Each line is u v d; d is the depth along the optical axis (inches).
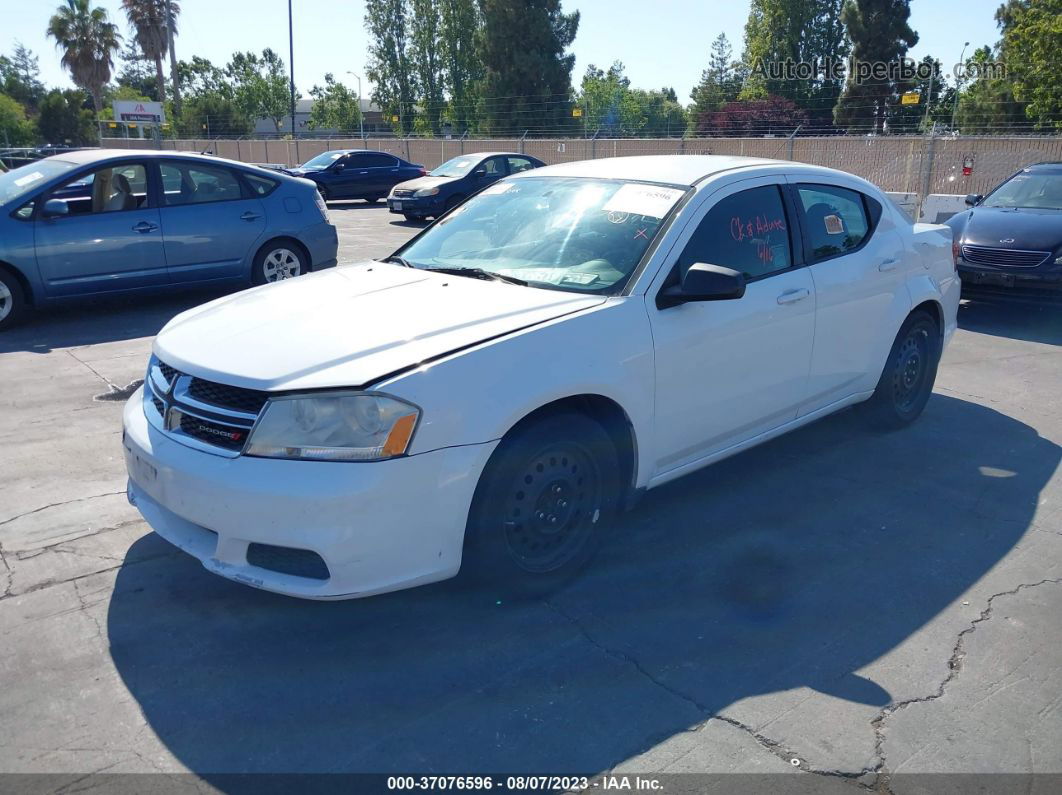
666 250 149.7
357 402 114.7
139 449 128.4
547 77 1818.4
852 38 1503.4
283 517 113.0
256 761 102.8
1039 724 110.4
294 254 373.4
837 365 187.2
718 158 184.1
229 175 354.6
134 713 110.7
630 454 145.1
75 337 301.6
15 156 1444.4
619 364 137.1
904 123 1429.6
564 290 146.4
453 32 2369.6
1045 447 208.4
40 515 164.6
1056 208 359.6
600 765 102.6
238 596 137.7
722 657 123.6
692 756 104.0
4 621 130.0
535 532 133.6
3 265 303.3
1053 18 1123.3
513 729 108.5
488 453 121.4
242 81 3070.9
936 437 214.5
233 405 120.2
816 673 120.3
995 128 1181.1
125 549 152.3
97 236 318.7
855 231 194.2
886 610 136.6
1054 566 151.5
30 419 217.3
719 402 158.6
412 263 169.6
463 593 138.3
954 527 165.8
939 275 217.3
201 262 346.0
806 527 164.7
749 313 159.8
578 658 122.9
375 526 114.3
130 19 2180.1
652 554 153.2
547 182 180.7
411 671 119.6
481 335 126.5
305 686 116.2
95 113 2514.8
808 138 946.1
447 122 2324.1
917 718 111.3
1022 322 346.9
